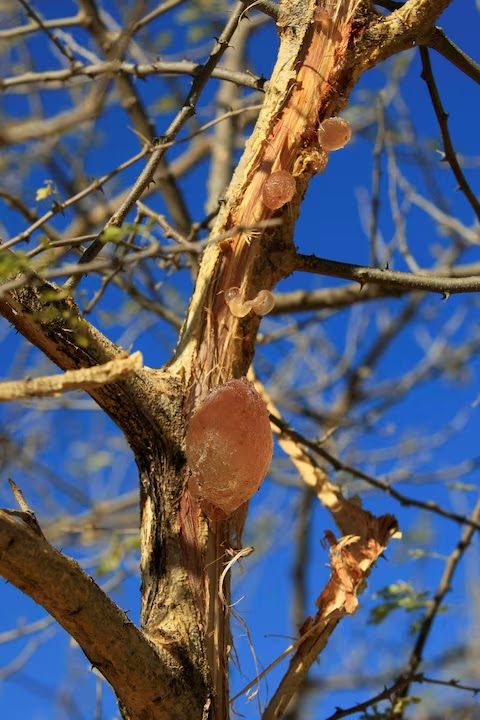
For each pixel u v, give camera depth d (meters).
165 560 2.05
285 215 2.34
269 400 3.05
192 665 1.91
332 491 2.72
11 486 1.76
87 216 3.85
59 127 1.80
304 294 4.95
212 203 5.07
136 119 4.22
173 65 3.11
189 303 2.33
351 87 2.45
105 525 5.25
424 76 2.96
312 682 4.50
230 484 2.05
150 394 2.11
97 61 4.02
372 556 2.46
